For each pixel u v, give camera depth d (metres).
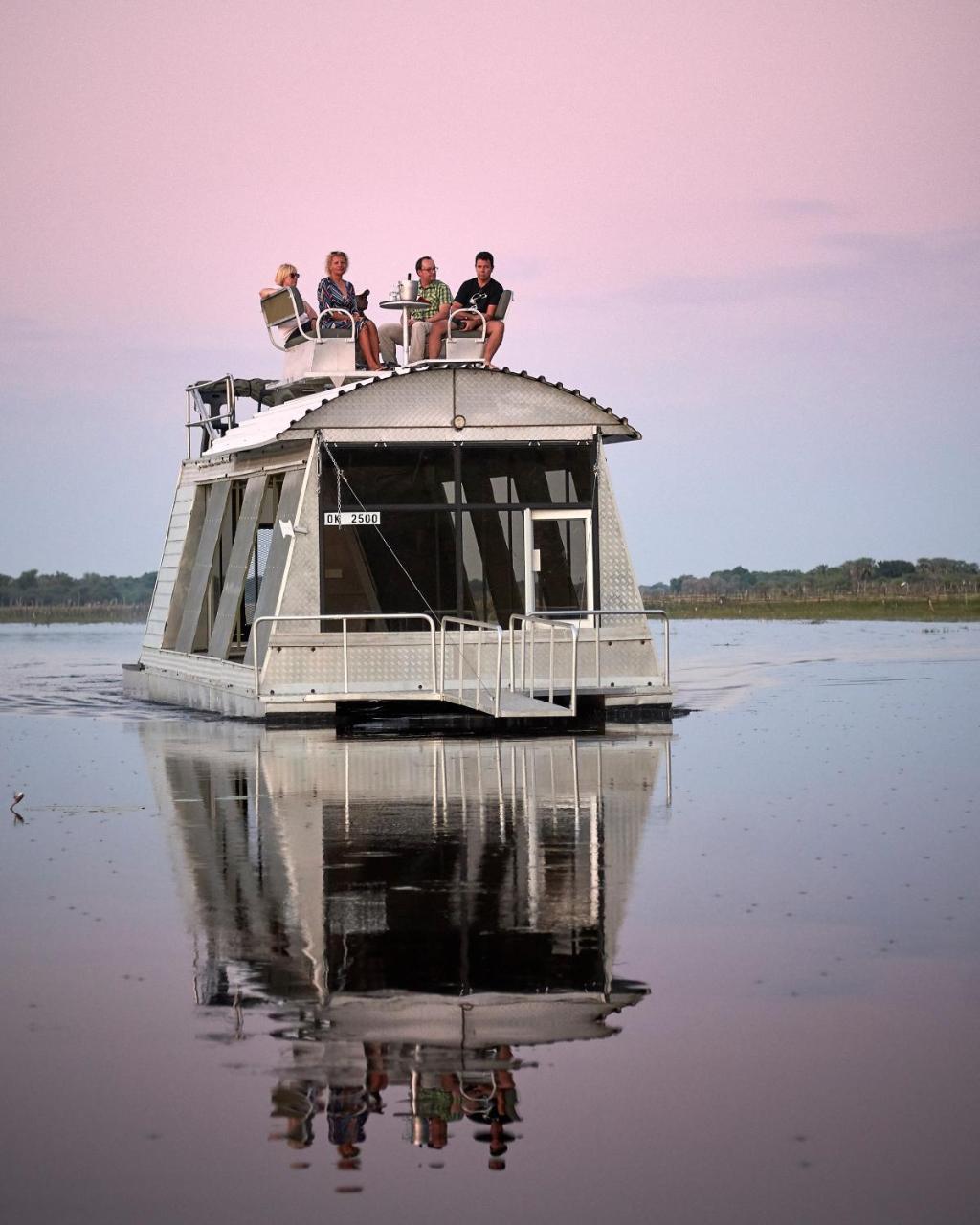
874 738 26.53
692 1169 8.28
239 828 17.59
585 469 31.41
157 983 11.34
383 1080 9.47
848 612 106.62
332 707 29.97
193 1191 8.12
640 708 30.78
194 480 38.38
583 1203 7.94
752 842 16.41
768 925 12.77
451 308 32.81
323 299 34.22
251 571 33.53
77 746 26.36
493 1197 8.02
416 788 20.61
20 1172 8.31
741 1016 10.49
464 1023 10.41
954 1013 10.51
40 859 15.79
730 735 27.19
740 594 136.00
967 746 25.31
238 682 31.67
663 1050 9.88
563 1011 10.66
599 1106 9.06
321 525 30.36
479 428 30.95
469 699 29.06
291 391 35.94
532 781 21.16
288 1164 8.41
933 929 12.62
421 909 13.45
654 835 16.84
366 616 29.39
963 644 61.19
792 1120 8.84
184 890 14.30
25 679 47.34
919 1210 7.85
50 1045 10.05
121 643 79.44
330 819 18.12
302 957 11.97
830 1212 7.83
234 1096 9.23
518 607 31.20
